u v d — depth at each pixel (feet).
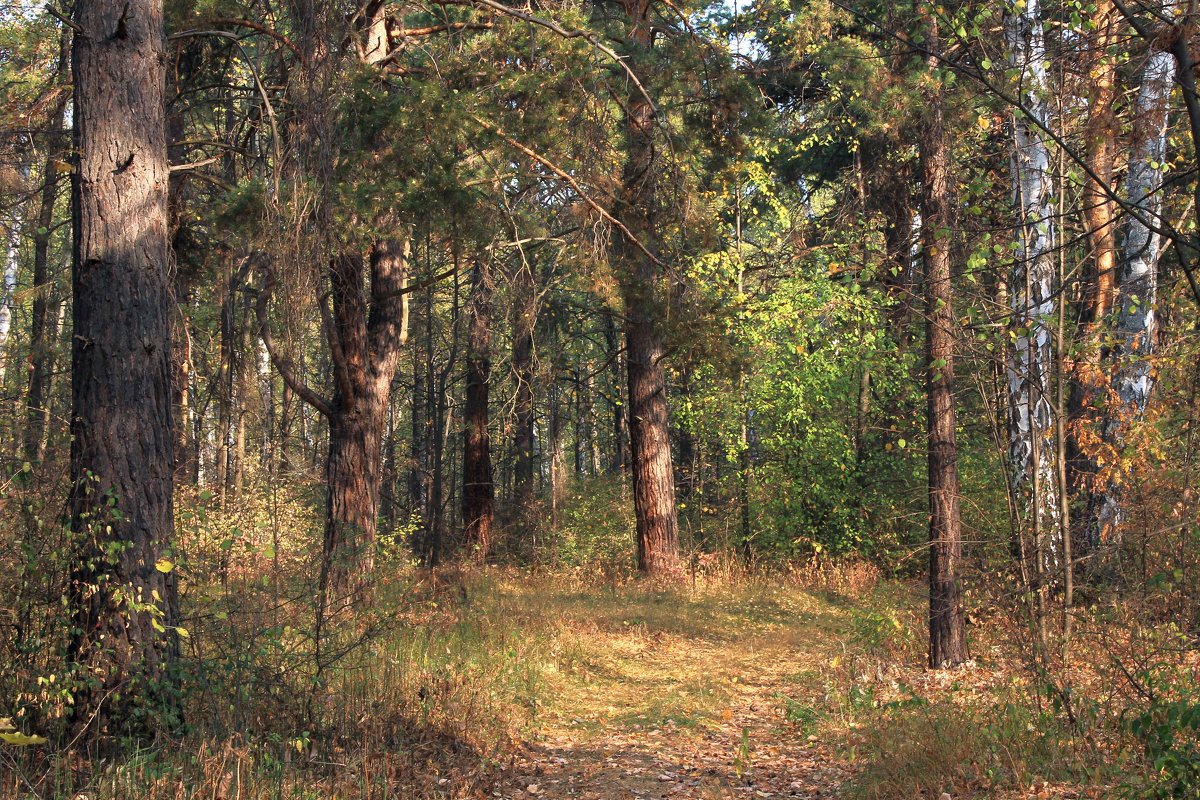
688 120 46.98
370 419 44.45
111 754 20.72
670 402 75.77
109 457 22.07
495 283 66.03
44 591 21.72
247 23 37.37
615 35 46.32
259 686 24.17
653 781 24.38
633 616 50.16
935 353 33.63
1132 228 38.78
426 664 31.96
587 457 132.98
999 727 23.91
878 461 67.77
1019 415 33.12
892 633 39.22
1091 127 16.56
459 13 45.52
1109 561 27.17
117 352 22.40
